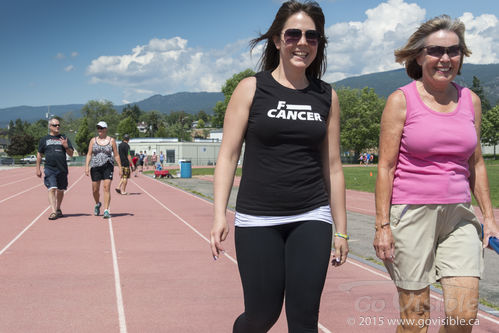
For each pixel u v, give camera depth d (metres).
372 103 73.12
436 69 2.78
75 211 11.84
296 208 2.49
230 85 91.75
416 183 2.77
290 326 2.50
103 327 3.86
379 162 2.89
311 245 2.45
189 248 7.15
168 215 11.15
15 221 9.93
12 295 4.71
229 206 12.90
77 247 7.18
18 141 94.88
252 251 2.49
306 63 2.59
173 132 129.12
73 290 4.89
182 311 4.25
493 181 25.52
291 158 2.49
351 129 74.38
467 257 2.67
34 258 6.39
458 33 2.81
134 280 5.29
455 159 2.78
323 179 2.75
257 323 2.55
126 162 17.08
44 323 3.94
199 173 38.44
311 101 2.56
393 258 2.83
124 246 7.29
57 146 10.23
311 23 2.59
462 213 2.76
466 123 2.79
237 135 2.57
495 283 5.23
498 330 3.64
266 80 2.56
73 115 134.00
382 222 2.84
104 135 10.68
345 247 2.76
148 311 4.25
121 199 15.36
